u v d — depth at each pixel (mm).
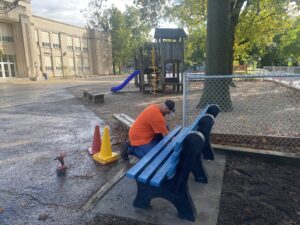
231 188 3592
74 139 6324
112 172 4266
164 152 3348
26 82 34125
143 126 3967
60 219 2986
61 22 50375
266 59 61844
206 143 4422
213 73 8516
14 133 7008
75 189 3709
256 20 20734
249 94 14211
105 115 9453
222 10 8188
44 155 5195
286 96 12883
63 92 19281
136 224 2857
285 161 4320
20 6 38750
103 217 2998
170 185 2924
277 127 6508
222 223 2838
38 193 3611
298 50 49375
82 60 57000
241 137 5172
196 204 3207
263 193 3451
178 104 11250
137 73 19234
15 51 39688
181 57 16625
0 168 4547
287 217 2949
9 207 3262
